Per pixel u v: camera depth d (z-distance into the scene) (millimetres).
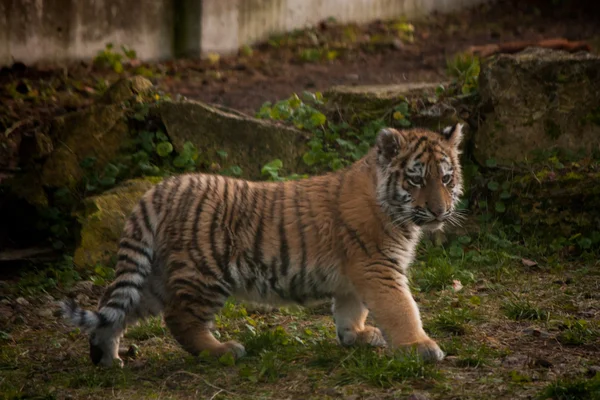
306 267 9047
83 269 11992
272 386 8141
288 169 13555
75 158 13586
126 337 9914
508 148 13570
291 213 9078
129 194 12617
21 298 11109
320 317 10430
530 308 9984
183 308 8883
